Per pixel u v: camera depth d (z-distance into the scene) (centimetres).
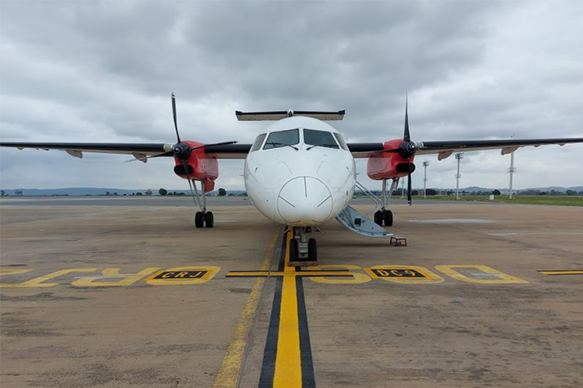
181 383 284
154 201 5150
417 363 315
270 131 771
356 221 920
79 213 2466
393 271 662
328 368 307
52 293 530
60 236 1191
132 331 388
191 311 450
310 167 623
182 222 1719
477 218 1845
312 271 665
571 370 303
